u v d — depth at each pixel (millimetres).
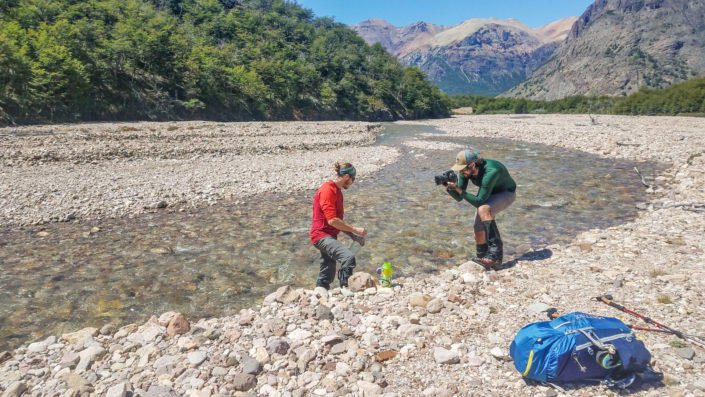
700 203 9250
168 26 56406
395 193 12453
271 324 4340
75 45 41562
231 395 3234
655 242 6828
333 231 5539
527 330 3439
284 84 67062
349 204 11086
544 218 9320
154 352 3957
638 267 5723
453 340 3984
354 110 79000
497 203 6199
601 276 5469
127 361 3842
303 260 7145
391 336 4102
